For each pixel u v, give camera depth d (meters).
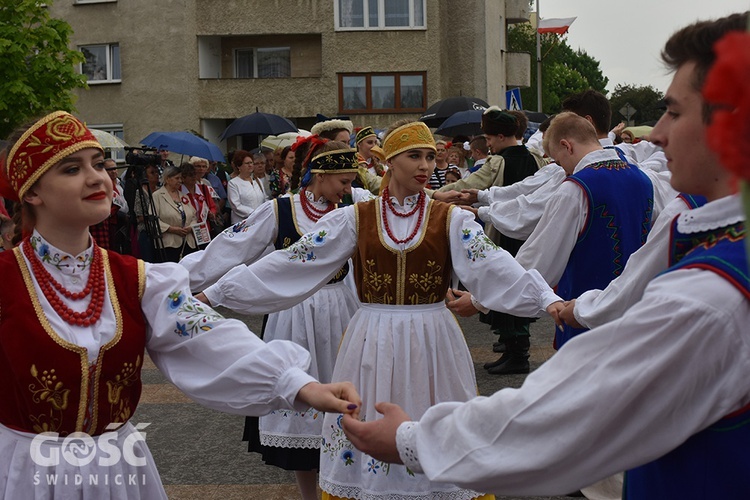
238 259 4.32
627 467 1.65
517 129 7.05
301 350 2.35
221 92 24.45
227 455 4.93
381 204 3.50
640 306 1.63
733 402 1.57
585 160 4.10
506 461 1.70
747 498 1.60
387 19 24.47
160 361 2.42
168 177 9.46
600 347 1.64
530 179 5.42
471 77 25.42
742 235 1.61
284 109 24.66
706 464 1.64
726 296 1.54
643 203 4.07
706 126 1.66
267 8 24.42
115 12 24.09
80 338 2.23
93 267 2.31
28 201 2.26
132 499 2.34
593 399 1.61
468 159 11.90
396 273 3.40
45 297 2.24
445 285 3.47
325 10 24.42
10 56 15.69
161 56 24.09
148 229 8.91
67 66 16.09
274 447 4.15
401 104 24.67
